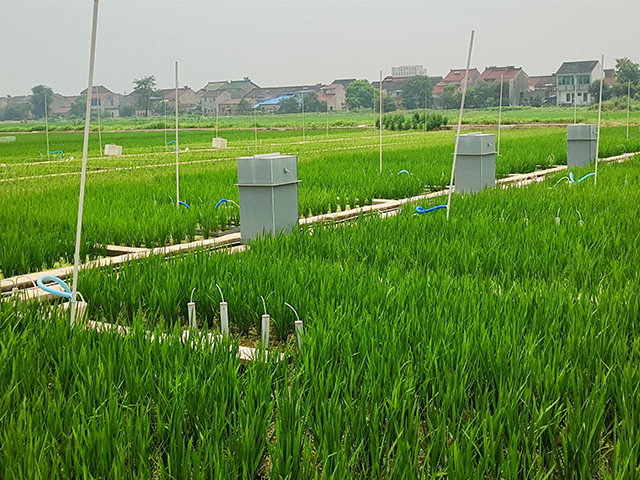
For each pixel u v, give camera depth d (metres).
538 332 6.40
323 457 4.38
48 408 5.00
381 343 6.12
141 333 6.47
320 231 11.58
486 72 133.75
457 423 4.82
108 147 36.00
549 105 124.00
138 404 4.96
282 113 138.12
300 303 7.53
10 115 156.38
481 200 14.83
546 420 4.82
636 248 9.70
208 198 16.73
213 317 8.12
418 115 68.44
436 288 7.86
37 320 7.09
